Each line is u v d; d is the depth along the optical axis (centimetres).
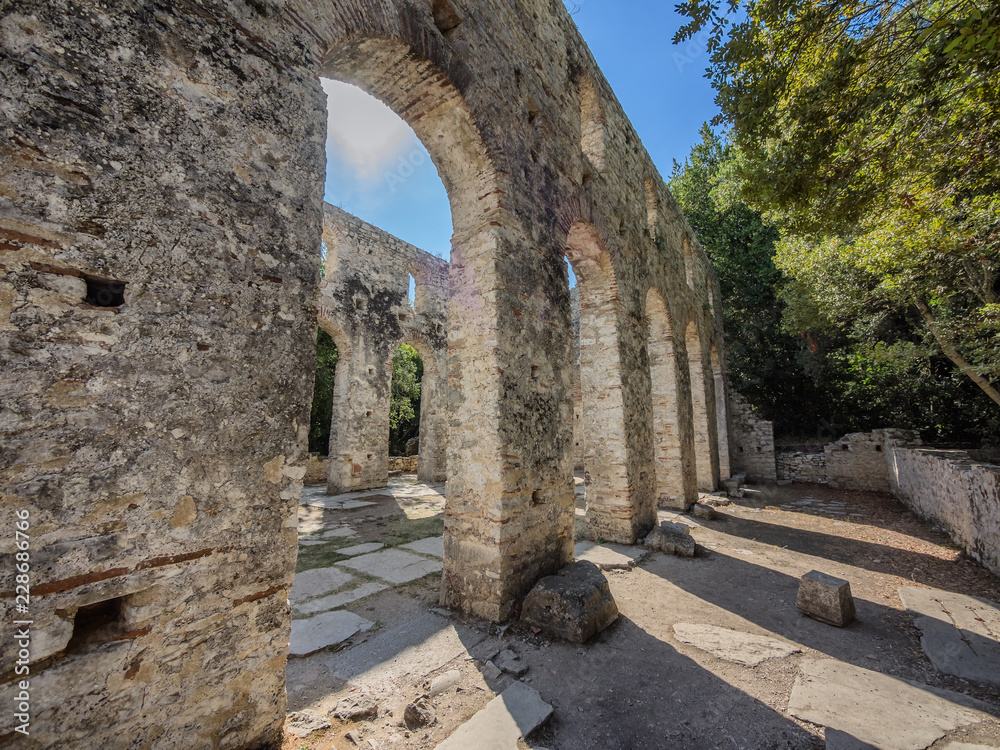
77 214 189
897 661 350
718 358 1427
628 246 751
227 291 233
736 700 295
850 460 1302
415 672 318
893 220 699
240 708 221
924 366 1177
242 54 255
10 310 170
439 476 1408
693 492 996
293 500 249
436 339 1457
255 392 238
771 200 618
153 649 194
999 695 304
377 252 1291
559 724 268
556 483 475
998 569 532
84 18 198
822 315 1129
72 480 178
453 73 405
